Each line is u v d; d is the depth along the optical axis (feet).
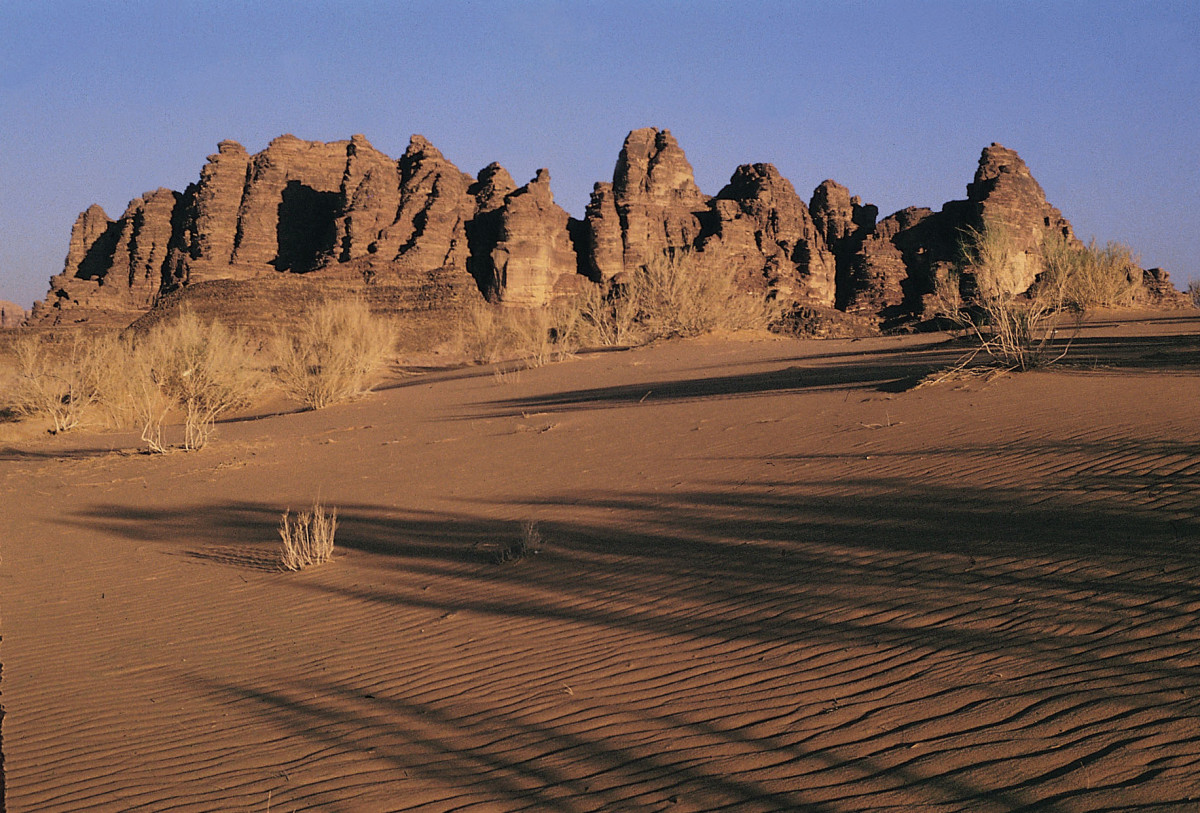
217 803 15.60
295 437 65.51
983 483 26.32
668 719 16.12
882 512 25.58
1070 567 19.04
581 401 63.93
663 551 26.22
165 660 23.97
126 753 18.26
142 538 39.40
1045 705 13.92
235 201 350.84
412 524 35.45
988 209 329.72
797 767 13.65
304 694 20.30
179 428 86.17
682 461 37.60
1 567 35.63
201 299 259.19
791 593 21.06
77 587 32.19
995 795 11.96
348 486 45.19
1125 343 56.13
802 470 32.17
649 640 20.10
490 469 43.60
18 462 65.36
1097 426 30.40
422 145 341.62
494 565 28.19
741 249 333.62
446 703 18.62
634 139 343.87
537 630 22.06
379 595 27.20
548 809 13.71
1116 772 11.87
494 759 15.72
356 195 322.75
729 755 14.40
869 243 348.38
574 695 17.93
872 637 17.80
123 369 94.17
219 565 33.42
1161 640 15.12
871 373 54.85
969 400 39.34
